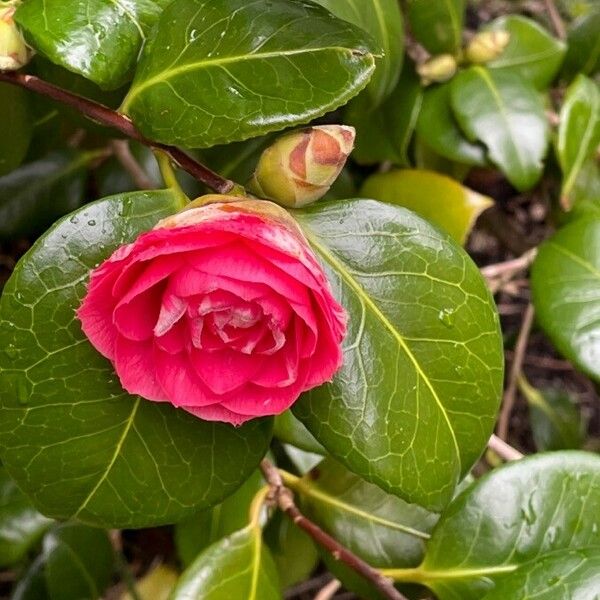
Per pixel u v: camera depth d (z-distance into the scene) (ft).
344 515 1.21
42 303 0.97
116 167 1.56
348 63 0.97
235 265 0.85
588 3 1.91
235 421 0.95
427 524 1.20
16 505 1.38
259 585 1.13
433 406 1.03
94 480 1.02
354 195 1.52
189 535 1.36
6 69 1.00
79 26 0.99
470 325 1.04
